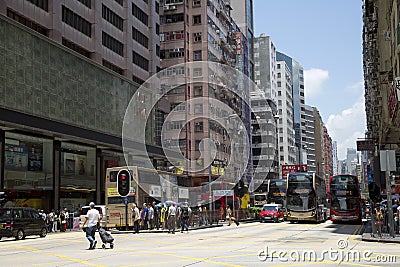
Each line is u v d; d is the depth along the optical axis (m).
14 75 37.53
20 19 40.81
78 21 48.44
